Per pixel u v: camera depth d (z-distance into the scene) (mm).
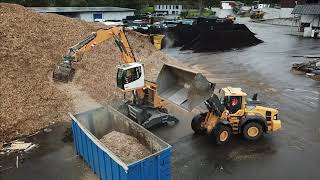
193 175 9523
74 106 14852
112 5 69688
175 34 35062
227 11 84375
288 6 61531
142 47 24062
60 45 19797
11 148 11242
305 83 19578
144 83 13461
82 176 9516
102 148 8336
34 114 13375
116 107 15148
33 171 9844
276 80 20344
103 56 20328
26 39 18391
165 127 12992
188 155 10695
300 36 42156
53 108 14141
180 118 13953
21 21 19812
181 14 74250
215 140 11180
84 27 23172
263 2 91250
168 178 8273
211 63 25688
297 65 23000
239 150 10977
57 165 10156
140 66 13094
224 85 19109
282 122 13438
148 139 9359
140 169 7617
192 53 30391
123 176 7656
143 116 12648
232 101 11375
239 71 22844
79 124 9766
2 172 9805
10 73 15125
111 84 17578
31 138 12039
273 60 26672
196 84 9914
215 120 11305
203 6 90188
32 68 16344
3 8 20422
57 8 49656
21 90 14367
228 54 29797
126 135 10297
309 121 13531
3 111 12883
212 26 38219
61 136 12203
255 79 20594
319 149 11047
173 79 11812
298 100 16344
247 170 9766
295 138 11898
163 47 33719
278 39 39688
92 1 67688
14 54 16578
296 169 9797
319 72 21297
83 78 17312
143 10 73562
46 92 14914
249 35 36062
